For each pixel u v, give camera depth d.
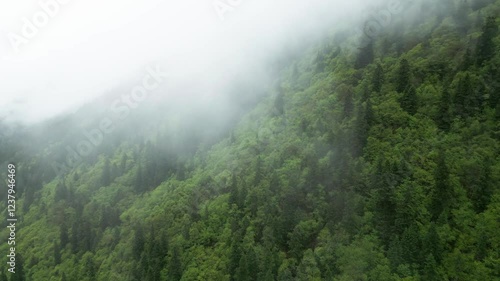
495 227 70.00
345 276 72.06
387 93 96.62
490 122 81.75
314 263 76.50
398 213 75.81
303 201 87.94
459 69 91.94
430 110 89.06
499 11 100.12
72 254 122.94
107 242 119.62
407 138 86.50
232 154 120.50
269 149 109.38
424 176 79.56
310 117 106.62
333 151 91.69
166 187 130.25
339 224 80.00
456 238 71.19
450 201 74.94
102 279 106.00
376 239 75.44
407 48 108.62
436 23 109.75
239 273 80.56
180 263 92.00
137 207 128.62
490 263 66.94
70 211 145.75
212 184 111.00
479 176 75.50
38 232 145.25
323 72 121.12
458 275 67.06
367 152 88.19
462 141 82.00
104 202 142.62
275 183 93.38
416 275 68.00
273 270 79.56
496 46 90.19
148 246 100.75
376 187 80.81
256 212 92.56
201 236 96.06
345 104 99.62
